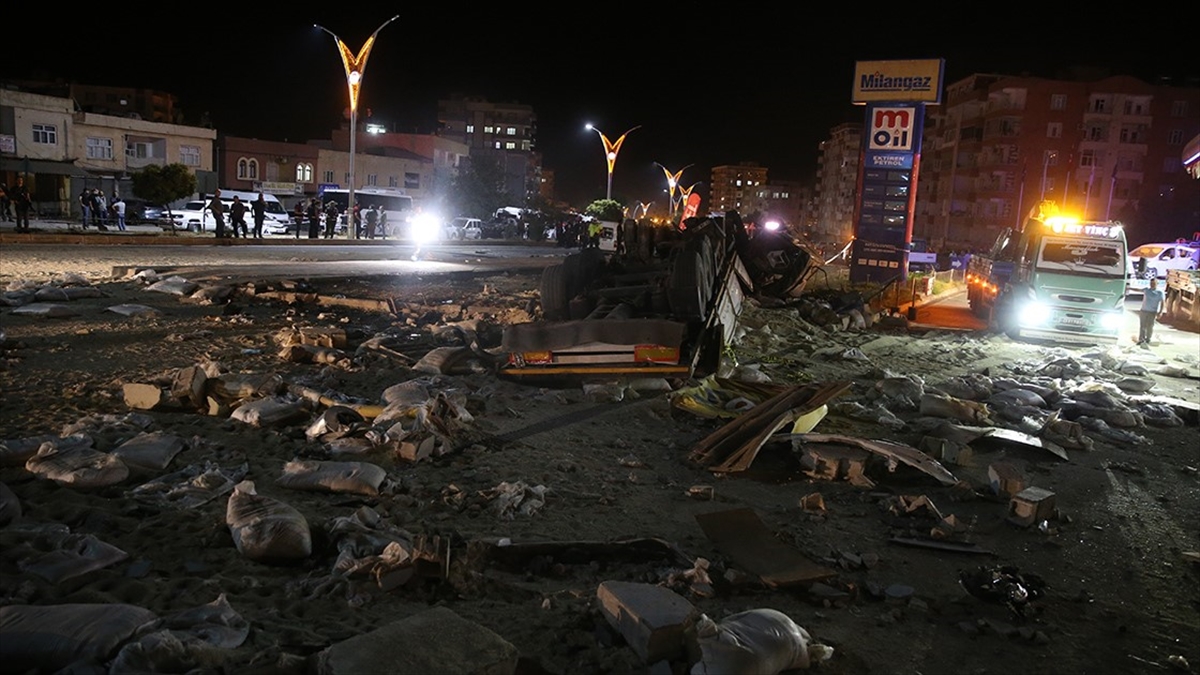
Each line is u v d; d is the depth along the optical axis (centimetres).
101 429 729
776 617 434
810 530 644
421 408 791
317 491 636
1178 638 518
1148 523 722
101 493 600
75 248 2594
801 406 898
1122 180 8425
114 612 385
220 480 621
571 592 500
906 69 2728
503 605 482
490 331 1345
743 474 768
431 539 525
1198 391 1381
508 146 16688
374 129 10062
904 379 1156
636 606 432
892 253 2802
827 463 765
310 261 2645
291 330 1256
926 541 634
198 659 364
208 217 4238
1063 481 826
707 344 1155
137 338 1191
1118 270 1861
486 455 759
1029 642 495
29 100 4975
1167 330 2302
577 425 885
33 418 768
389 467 709
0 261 2066
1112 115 8381
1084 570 613
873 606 525
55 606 388
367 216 4247
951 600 541
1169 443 1012
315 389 927
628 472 751
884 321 2036
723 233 1405
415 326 1452
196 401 834
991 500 744
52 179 5022
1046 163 7775
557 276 1327
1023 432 1002
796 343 1579
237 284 1720
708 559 571
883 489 755
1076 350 1812
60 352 1062
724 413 934
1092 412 1102
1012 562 616
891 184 2784
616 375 1029
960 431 926
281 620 435
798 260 2116
